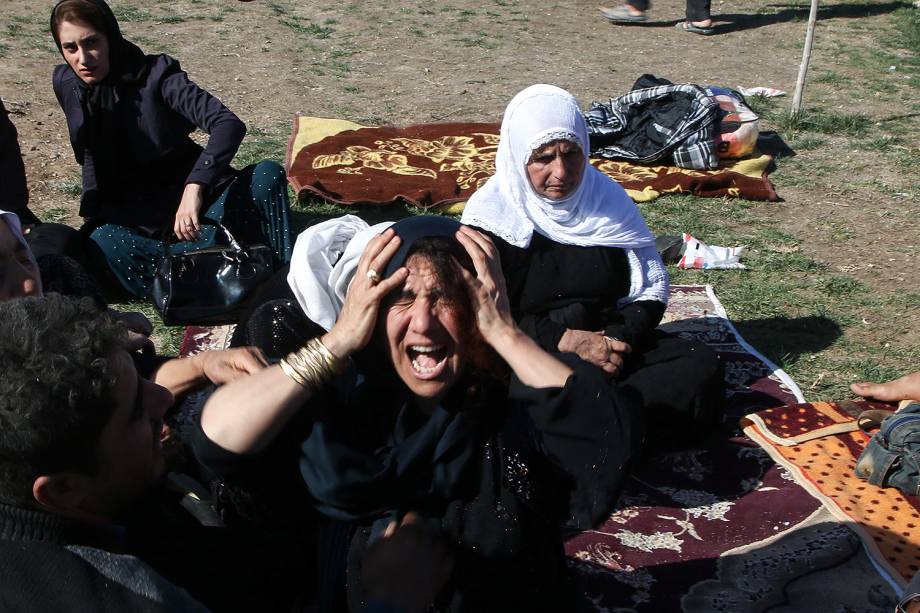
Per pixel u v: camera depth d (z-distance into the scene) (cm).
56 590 148
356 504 199
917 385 428
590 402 200
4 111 495
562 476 208
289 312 282
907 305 538
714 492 378
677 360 395
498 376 210
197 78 923
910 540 351
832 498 370
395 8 1230
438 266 198
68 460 156
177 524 198
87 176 516
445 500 206
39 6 1128
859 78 1005
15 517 157
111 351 162
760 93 930
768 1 1333
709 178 678
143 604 152
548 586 215
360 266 201
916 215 666
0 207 499
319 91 912
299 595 208
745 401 441
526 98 393
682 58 1076
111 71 495
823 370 472
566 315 390
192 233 491
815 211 668
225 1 1198
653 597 320
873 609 317
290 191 662
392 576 198
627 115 737
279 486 205
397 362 203
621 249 405
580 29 1185
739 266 577
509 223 392
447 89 940
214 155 495
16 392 150
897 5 1308
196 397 349
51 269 332
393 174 681
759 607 316
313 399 198
